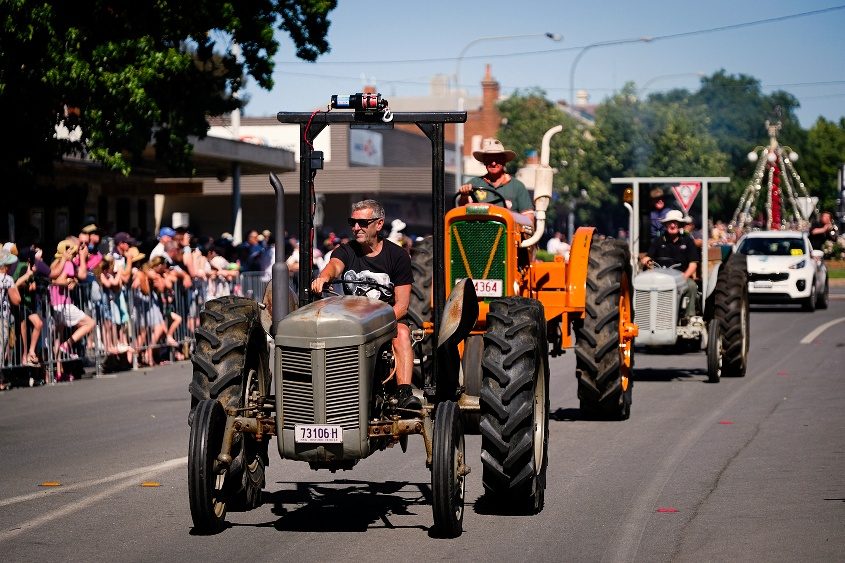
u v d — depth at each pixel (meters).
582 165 66.25
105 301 21.58
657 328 19.42
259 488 10.34
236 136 42.62
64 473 11.96
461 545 9.00
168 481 11.52
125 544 9.00
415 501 10.61
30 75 22.00
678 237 20.56
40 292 19.95
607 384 14.93
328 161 64.69
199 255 25.52
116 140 23.12
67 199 32.16
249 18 25.84
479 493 11.02
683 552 8.73
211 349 9.60
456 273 12.86
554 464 12.37
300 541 9.12
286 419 8.75
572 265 14.99
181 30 24.33
